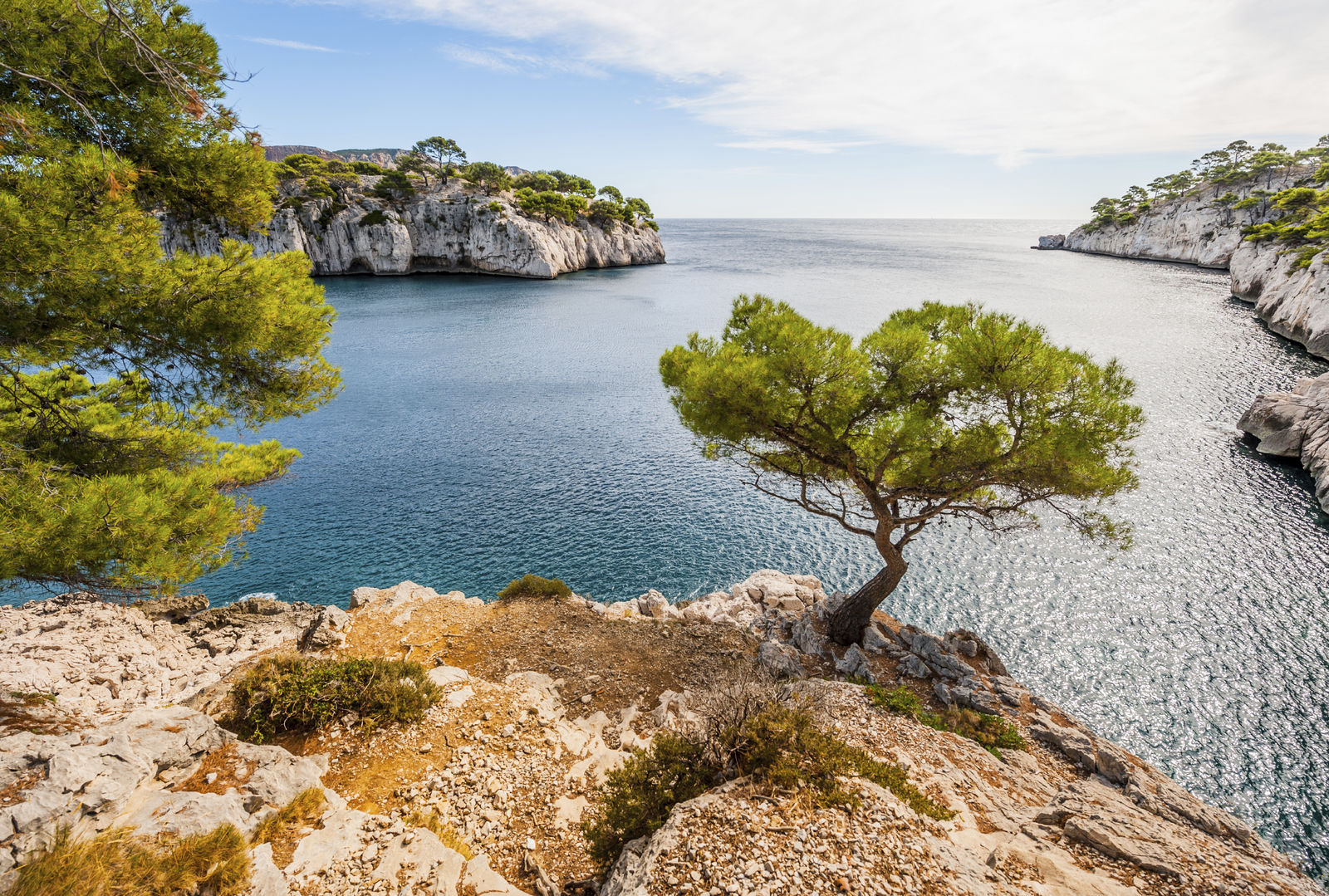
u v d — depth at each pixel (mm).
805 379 14938
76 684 11930
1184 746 20891
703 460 46906
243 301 9453
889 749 11250
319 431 51625
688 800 7801
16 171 7508
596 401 61906
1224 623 27141
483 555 33156
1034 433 14078
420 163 168875
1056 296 120812
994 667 17734
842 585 31031
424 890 6656
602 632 17672
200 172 9539
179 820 6570
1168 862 7629
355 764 9648
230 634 16422
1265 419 45094
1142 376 64062
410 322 98562
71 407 11344
